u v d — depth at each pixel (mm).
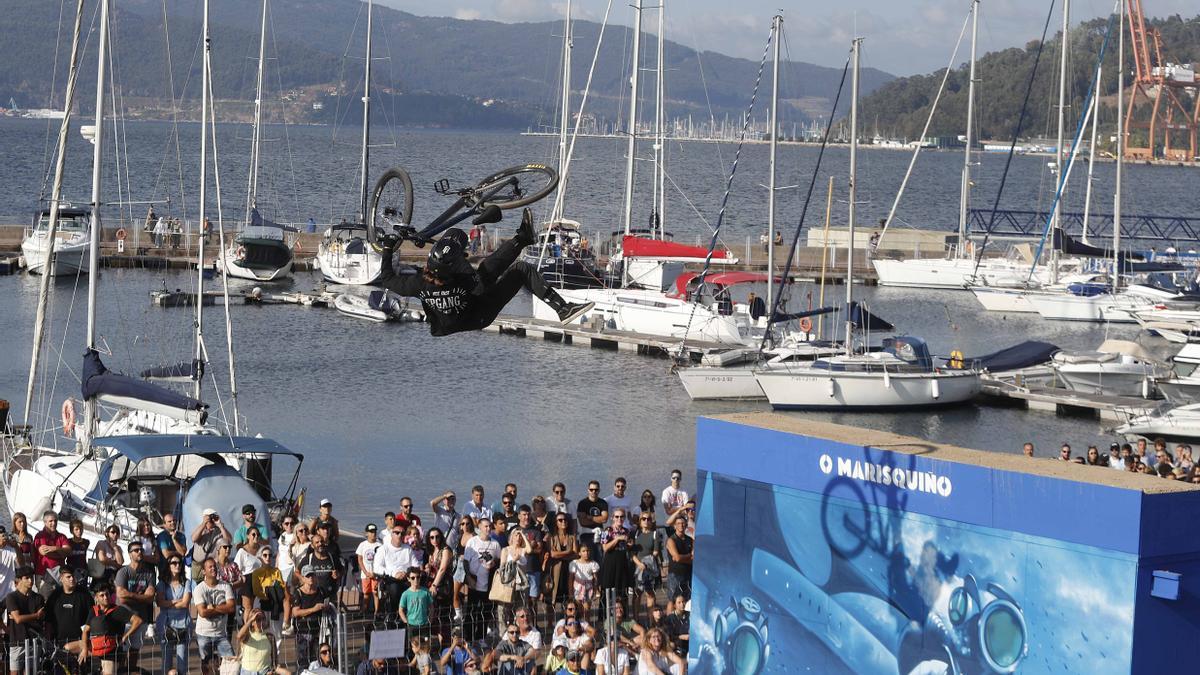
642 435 91062
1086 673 30344
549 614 45312
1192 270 160500
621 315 127812
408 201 23328
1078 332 141375
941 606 32906
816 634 35594
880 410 101125
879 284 174375
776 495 36281
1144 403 99188
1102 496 29891
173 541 45906
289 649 43969
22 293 140750
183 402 62000
